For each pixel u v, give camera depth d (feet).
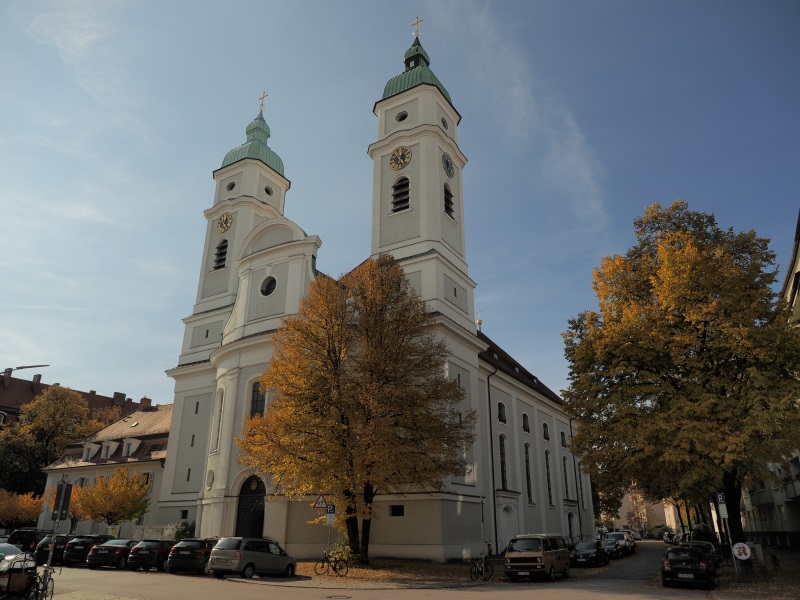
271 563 75.25
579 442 76.18
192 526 120.57
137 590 59.52
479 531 105.50
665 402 71.36
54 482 178.81
